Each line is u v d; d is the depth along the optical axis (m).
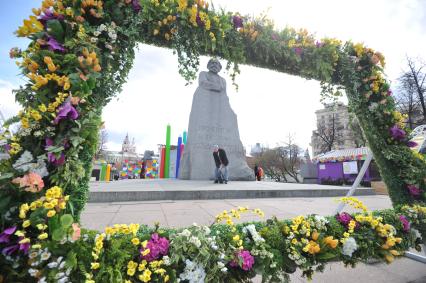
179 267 1.28
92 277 1.07
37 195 1.13
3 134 1.23
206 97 14.52
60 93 1.29
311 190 8.68
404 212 2.19
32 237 1.06
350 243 1.60
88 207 5.32
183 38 1.99
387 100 2.85
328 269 2.54
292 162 38.91
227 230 1.55
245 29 2.20
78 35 1.48
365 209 1.96
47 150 1.18
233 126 14.80
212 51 2.16
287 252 1.50
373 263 2.67
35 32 1.46
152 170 32.78
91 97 1.52
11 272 0.99
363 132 2.94
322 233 1.63
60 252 1.04
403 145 2.75
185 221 3.86
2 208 1.04
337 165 24.38
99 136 1.49
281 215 4.57
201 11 2.01
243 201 6.68
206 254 1.25
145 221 3.83
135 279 1.18
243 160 14.52
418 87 20.41
